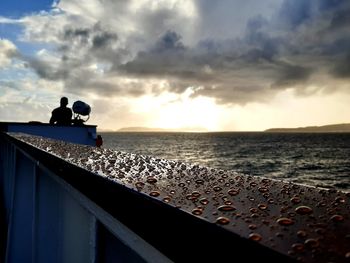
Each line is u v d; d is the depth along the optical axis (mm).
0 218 7254
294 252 384
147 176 1059
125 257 1037
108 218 991
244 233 457
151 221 702
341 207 606
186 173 1139
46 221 2529
